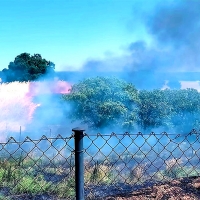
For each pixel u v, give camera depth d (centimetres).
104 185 405
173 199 285
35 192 383
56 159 620
